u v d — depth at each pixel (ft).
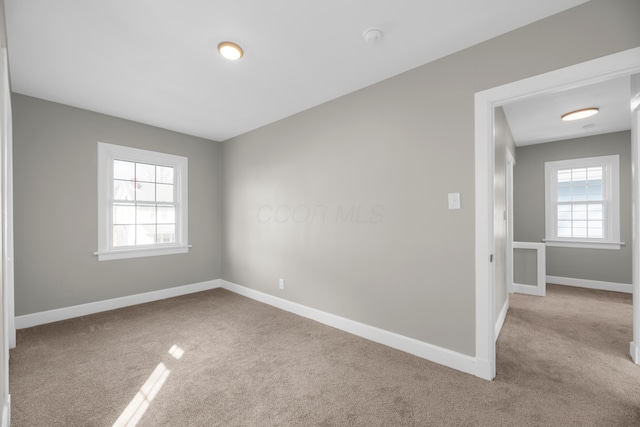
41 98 9.70
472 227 6.63
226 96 9.46
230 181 14.24
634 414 5.28
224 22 5.91
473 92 6.63
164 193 13.03
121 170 11.75
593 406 5.50
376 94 8.44
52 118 9.94
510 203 13.24
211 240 14.49
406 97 7.79
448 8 5.49
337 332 9.04
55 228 10.00
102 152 11.01
